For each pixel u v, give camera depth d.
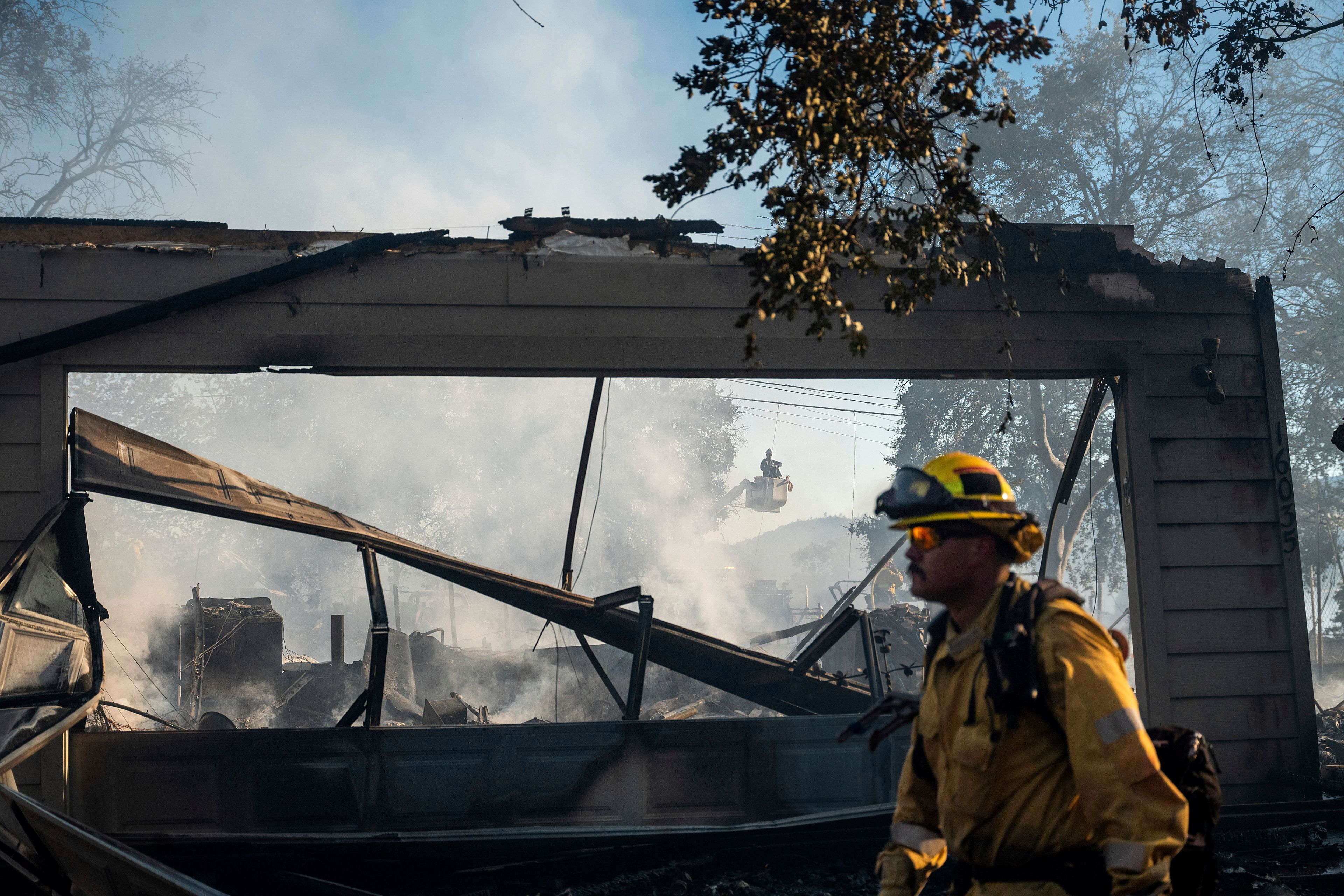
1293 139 26.14
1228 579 8.31
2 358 7.12
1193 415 8.51
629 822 6.68
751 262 3.45
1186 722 8.05
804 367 8.16
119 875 3.17
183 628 14.65
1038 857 1.66
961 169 3.71
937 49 3.58
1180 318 8.62
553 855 6.57
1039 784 1.67
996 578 1.78
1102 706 1.57
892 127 3.58
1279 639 8.28
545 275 8.02
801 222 3.40
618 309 8.07
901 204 3.85
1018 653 1.65
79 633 6.58
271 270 7.60
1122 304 8.54
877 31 3.58
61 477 7.20
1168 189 27.95
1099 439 27.69
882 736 2.10
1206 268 8.73
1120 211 28.73
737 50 3.57
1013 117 3.68
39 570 6.44
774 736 6.96
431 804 6.46
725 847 6.72
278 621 15.02
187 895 2.66
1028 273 8.48
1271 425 8.59
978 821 1.72
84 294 7.46
